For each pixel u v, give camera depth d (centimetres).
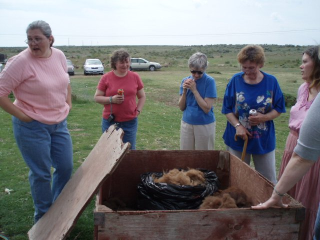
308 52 303
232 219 234
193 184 308
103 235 230
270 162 374
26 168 577
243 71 353
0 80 313
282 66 4159
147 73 3128
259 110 359
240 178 338
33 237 327
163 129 927
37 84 328
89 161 332
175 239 233
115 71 439
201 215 231
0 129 858
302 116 315
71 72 2848
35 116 330
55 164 370
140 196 319
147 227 230
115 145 277
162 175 342
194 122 412
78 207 263
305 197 301
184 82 404
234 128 382
